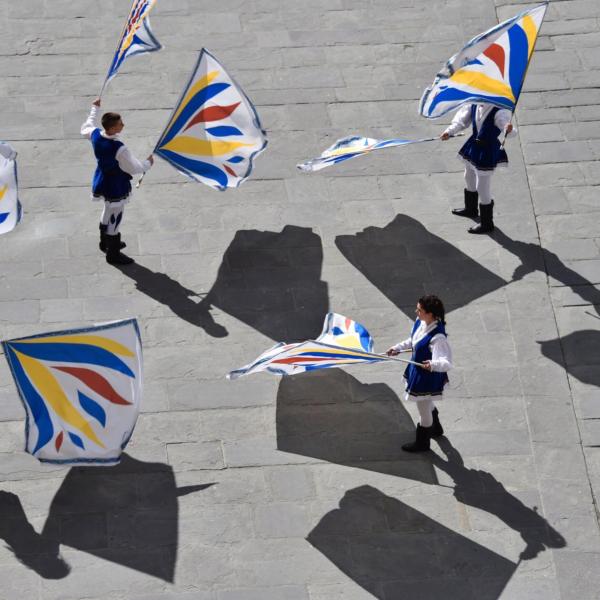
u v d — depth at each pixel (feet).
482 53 38.78
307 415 36.60
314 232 42.24
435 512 34.30
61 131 44.91
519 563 33.24
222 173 39.93
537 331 39.32
